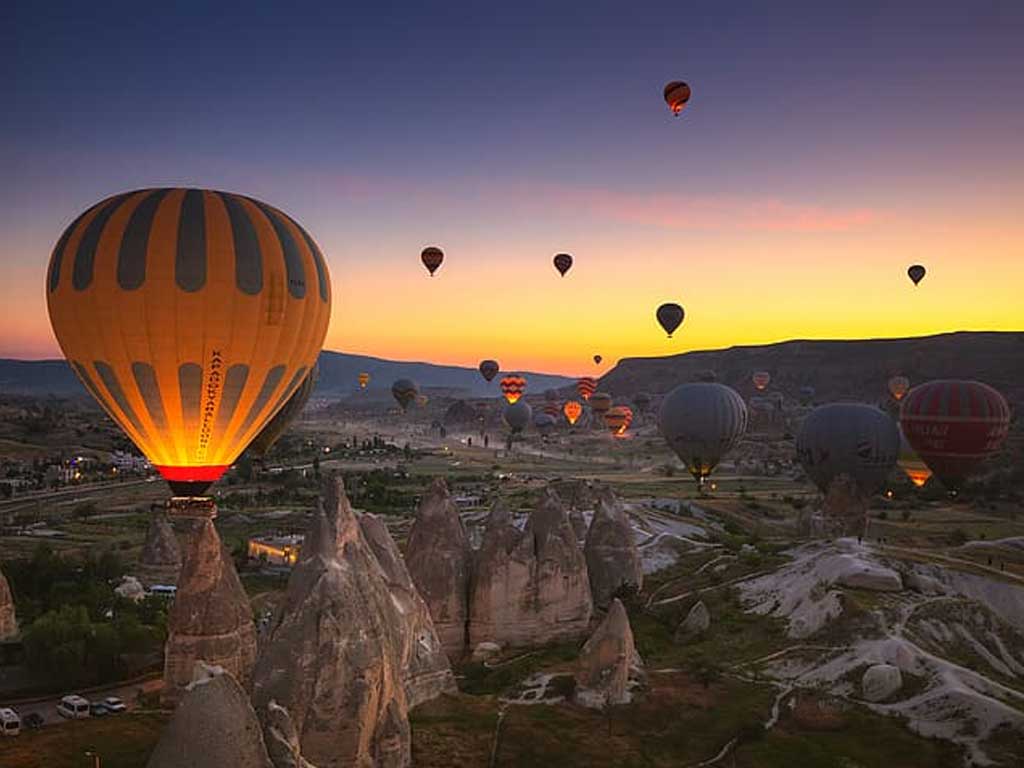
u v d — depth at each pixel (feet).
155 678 180.14
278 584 289.12
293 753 98.27
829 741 151.23
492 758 135.85
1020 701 163.84
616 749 143.02
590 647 165.99
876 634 193.26
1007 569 254.68
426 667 157.99
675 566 281.13
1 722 145.48
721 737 150.51
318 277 145.89
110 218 132.57
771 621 213.66
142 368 134.10
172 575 285.43
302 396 211.20
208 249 131.34
